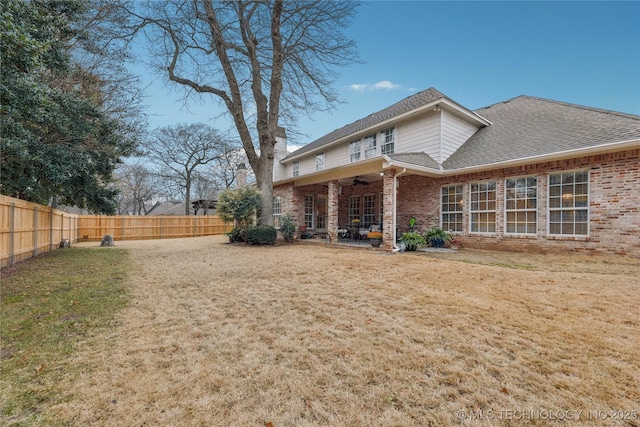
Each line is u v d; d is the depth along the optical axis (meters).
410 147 12.73
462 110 11.91
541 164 9.12
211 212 36.50
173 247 12.66
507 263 7.44
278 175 23.02
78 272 6.80
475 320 3.60
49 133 8.20
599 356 2.72
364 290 4.97
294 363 2.66
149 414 2.00
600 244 7.95
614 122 8.64
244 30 12.96
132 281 5.86
